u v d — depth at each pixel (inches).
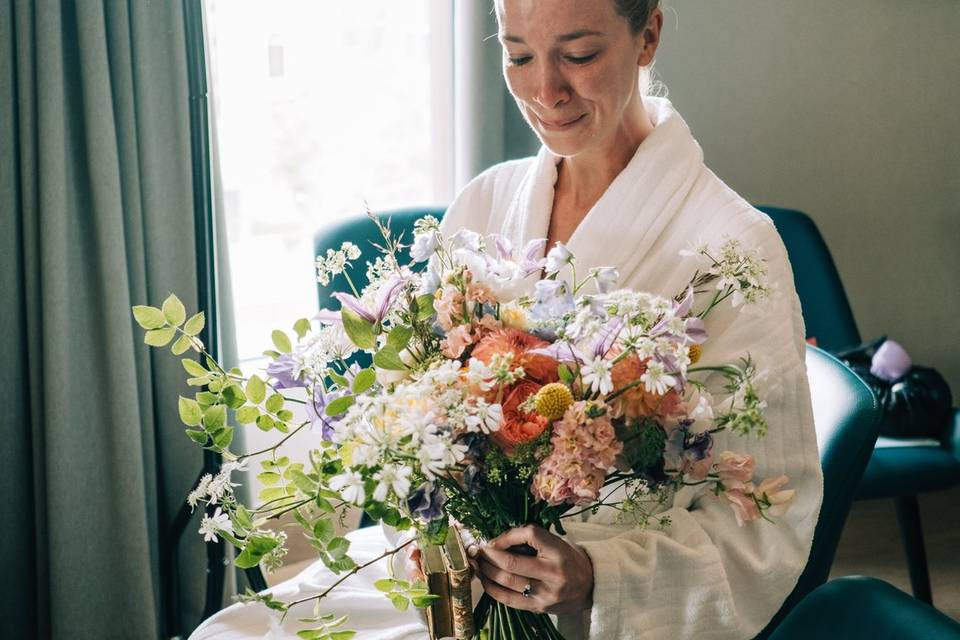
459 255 35.4
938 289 112.5
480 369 30.0
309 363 35.2
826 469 44.2
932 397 83.1
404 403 30.1
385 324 39.7
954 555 96.8
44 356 70.7
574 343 31.5
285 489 36.4
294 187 96.3
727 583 38.0
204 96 70.6
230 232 95.0
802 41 103.3
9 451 73.4
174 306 35.7
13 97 69.0
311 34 93.4
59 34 68.1
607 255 43.5
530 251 34.9
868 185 108.5
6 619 75.4
